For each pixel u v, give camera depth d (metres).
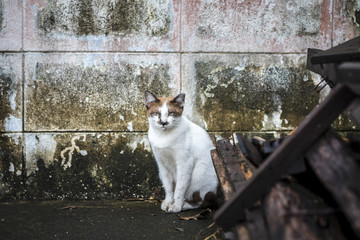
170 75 3.92
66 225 3.08
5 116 3.83
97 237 2.82
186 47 3.89
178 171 3.59
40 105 3.86
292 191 1.56
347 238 1.36
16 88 3.82
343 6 3.92
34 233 2.87
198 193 3.71
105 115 3.91
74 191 3.93
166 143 3.50
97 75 3.87
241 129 3.99
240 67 3.94
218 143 3.11
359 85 1.22
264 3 3.89
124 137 3.93
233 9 3.88
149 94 3.52
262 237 1.44
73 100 3.88
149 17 3.84
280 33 3.93
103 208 3.61
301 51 3.94
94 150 3.92
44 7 3.77
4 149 3.85
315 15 3.92
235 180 2.04
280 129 4.00
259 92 3.96
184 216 3.39
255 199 1.55
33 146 3.88
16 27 3.78
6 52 3.79
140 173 3.96
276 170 1.50
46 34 3.81
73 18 3.80
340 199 1.26
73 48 3.84
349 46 2.40
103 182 3.94
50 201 3.85
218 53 3.92
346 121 3.97
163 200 3.90
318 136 1.48
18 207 3.59
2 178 3.87
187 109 3.96
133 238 2.82
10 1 3.75
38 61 3.82
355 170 1.28
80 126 3.91
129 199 3.92
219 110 3.97
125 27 3.85
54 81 3.85
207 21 3.88
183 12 3.85
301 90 3.98
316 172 1.41
